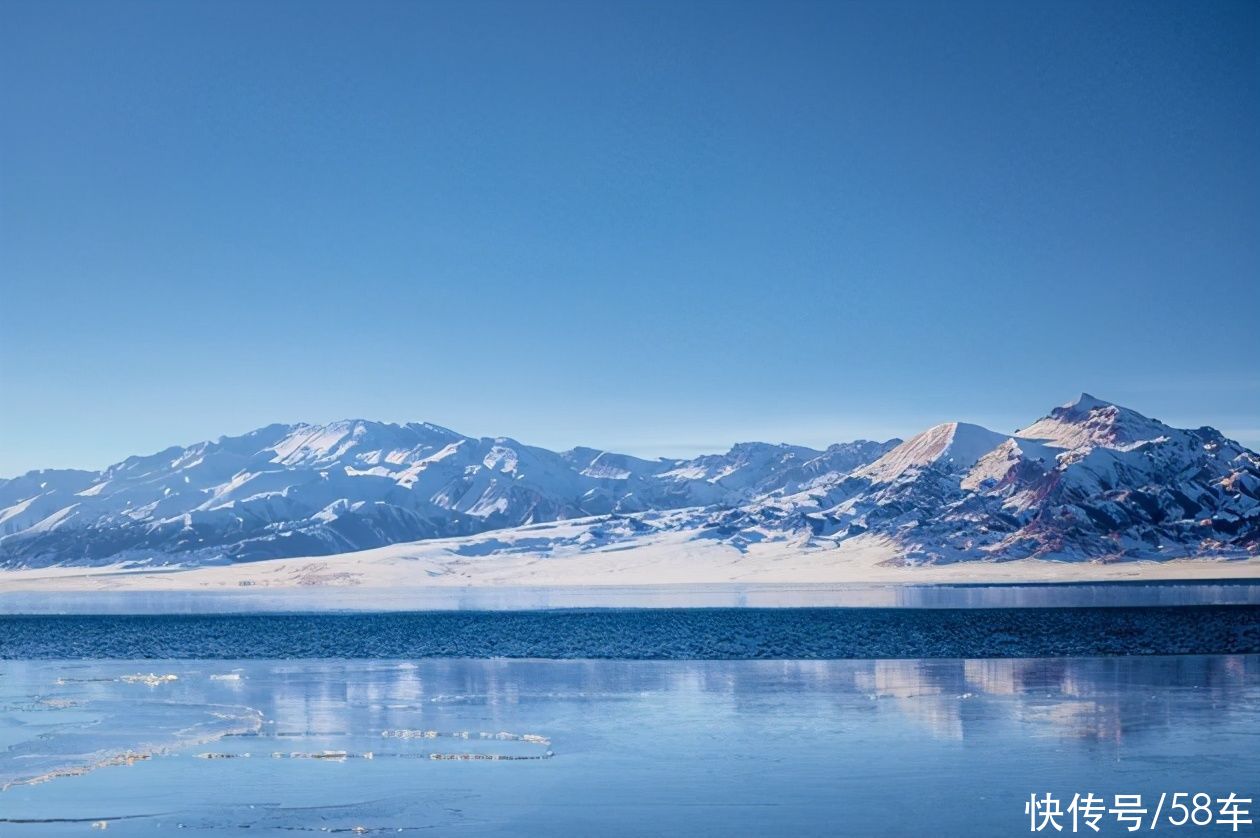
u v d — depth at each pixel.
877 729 41.78
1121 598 188.62
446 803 31.20
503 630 112.25
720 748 38.44
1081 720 43.03
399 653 83.25
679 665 68.50
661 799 31.39
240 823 29.36
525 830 28.52
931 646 81.31
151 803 31.45
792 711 46.66
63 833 28.66
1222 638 84.44
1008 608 148.00
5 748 39.69
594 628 112.94
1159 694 50.06
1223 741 38.38
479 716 46.34
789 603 189.62
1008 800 30.89
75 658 83.81
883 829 28.36
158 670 70.44
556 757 37.22
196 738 41.31
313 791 32.69
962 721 43.22
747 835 27.94
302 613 168.75
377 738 41.12
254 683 60.56
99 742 40.53
